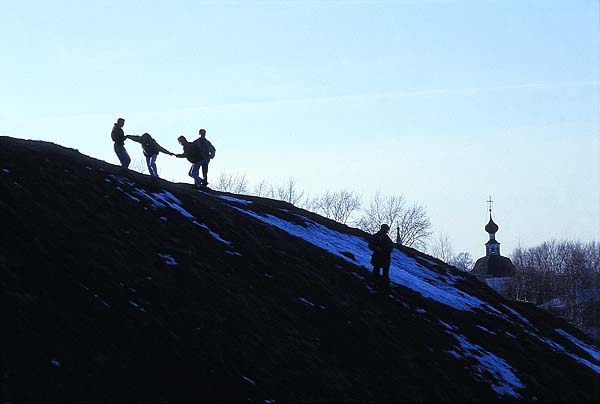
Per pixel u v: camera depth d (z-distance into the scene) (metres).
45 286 18.62
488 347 30.78
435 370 25.62
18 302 17.38
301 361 21.78
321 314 25.77
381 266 30.38
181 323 20.33
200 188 34.50
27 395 14.82
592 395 31.42
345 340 24.64
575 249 143.50
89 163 27.91
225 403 17.94
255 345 21.25
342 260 33.22
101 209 24.45
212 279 23.80
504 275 142.50
